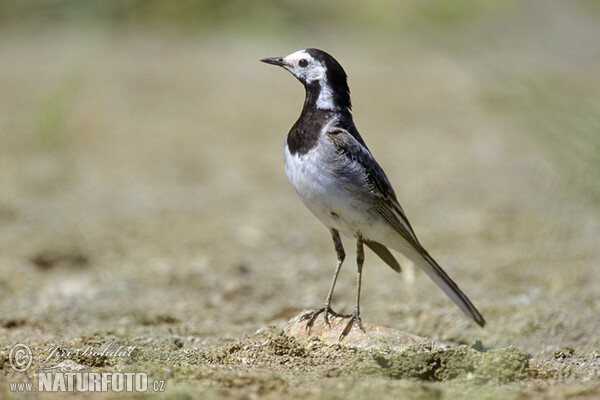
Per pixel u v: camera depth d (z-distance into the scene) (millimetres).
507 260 12641
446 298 10914
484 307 10500
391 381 6801
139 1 31938
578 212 14445
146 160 18344
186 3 31812
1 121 20078
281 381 6688
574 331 9492
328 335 8266
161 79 25031
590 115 16000
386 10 31375
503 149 18500
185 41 30344
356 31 31281
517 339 9273
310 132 8430
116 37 30547
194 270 12430
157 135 20000
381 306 10680
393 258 9102
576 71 22781
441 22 29312
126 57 27781
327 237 14453
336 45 29297
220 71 26266
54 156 18172
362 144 8617
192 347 8734
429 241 13547
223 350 8070
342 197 8281
